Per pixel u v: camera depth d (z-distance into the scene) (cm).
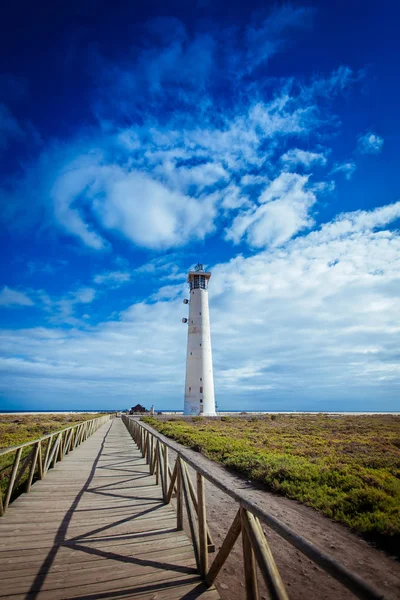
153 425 3122
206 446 1599
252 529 298
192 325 5419
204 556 435
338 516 707
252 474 1059
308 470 1016
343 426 3194
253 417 4653
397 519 636
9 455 1448
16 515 662
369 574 482
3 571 439
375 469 1079
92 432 2666
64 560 472
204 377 5116
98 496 803
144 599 382
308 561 534
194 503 529
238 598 411
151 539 550
